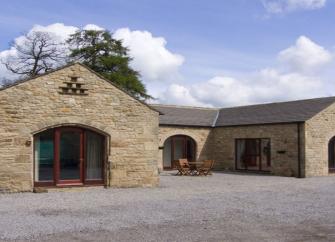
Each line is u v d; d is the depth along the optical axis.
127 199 14.34
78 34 46.44
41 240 8.46
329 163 25.62
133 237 8.74
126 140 18.00
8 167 15.75
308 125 24.36
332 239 8.70
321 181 21.42
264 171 26.81
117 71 46.00
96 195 15.41
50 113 16.50
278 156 25.77
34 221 10.33
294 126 24.81
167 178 23.33
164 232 9.21
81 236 8.81
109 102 17.67
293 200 14.15
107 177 17.64
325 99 26.56
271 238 8.73
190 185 19.28
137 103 18.27
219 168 30.20
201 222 10.31
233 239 8.62
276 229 9.58
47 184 16.62
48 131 16.75
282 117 26.16
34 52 40.44
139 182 18.20
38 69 40.62
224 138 29.88
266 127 26.64
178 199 14.34
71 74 16.91
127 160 17.98
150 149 18.47
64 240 8.48
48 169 16.70
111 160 17.66
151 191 16.80
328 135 25.31
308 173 24.25
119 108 17.88
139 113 18.28
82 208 12.34
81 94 17.11
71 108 16.89
